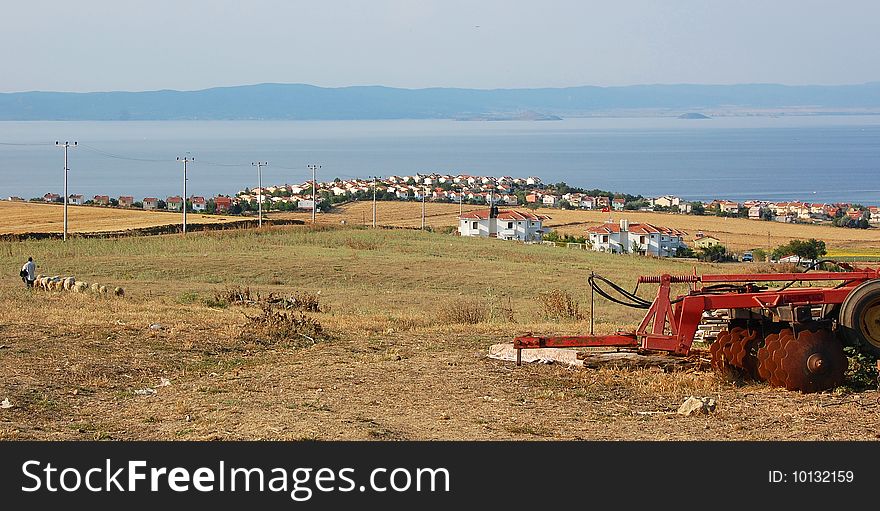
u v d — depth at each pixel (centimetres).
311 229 6912
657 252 9194
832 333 1335
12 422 1101
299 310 2645
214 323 2095
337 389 1340
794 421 1126
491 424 1118
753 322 1451
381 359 1638
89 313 2186
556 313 2725
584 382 1401
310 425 1091
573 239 9906
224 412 1173
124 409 1207
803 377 1303
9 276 3703
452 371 1495
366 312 2827
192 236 5925
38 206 9431
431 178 19875
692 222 12281
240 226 7306
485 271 4538
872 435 1057
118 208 9594
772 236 10356
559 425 1116
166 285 3622
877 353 1316
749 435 1061
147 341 1762
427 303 3195
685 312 1392
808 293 1353
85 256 4666
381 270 4425
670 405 1241
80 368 1470
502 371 1492
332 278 4122
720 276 1452
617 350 1639
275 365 1598
